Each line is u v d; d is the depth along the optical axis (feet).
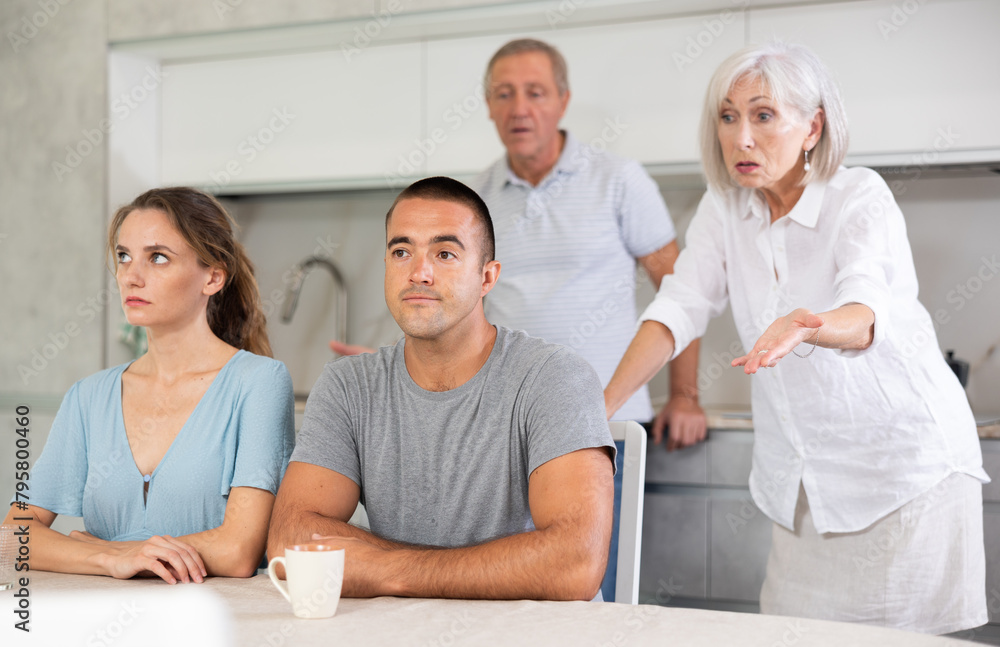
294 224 10.55
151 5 9.41
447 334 3.99
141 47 9.49
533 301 7.52
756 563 7.53
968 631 7.06
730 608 7.62
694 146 8.11
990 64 7.39
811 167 5.21
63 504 4.59
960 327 8.45
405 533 4.06
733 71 5.13
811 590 5.39
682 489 7.76
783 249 5.37
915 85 7.57
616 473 4.33
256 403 4.49
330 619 3.03
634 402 7.55
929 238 8.50
